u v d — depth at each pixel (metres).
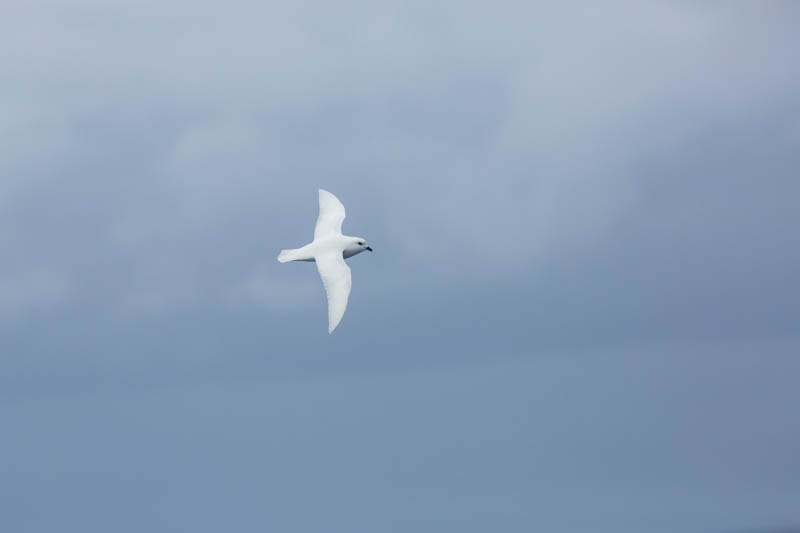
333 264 41.00
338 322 39.69
